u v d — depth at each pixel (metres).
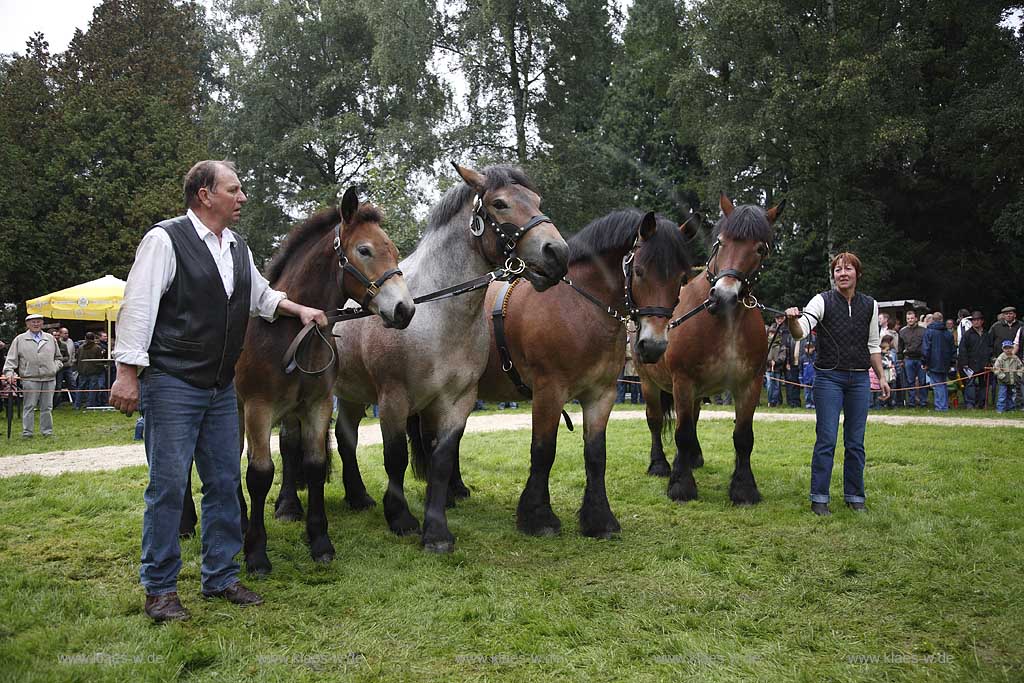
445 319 4.52
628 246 4.86
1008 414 12.39
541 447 5.04
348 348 5.08
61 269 21.36
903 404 14.14
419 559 4.39
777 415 12.72
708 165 21.03
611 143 26.56
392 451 4.78
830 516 5.34
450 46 22.61
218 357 3.48
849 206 20.92
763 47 20.17
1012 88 20.11
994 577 3.98
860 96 17.94
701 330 5.74
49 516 5.35
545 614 3.52
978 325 13.70
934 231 24.83
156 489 3.42
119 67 25.11
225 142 26.89
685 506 5.79
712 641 3.21
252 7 26.91
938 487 6.14
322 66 27.83
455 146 22.45
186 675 2.93
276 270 4.52
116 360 3.22
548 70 22.00
